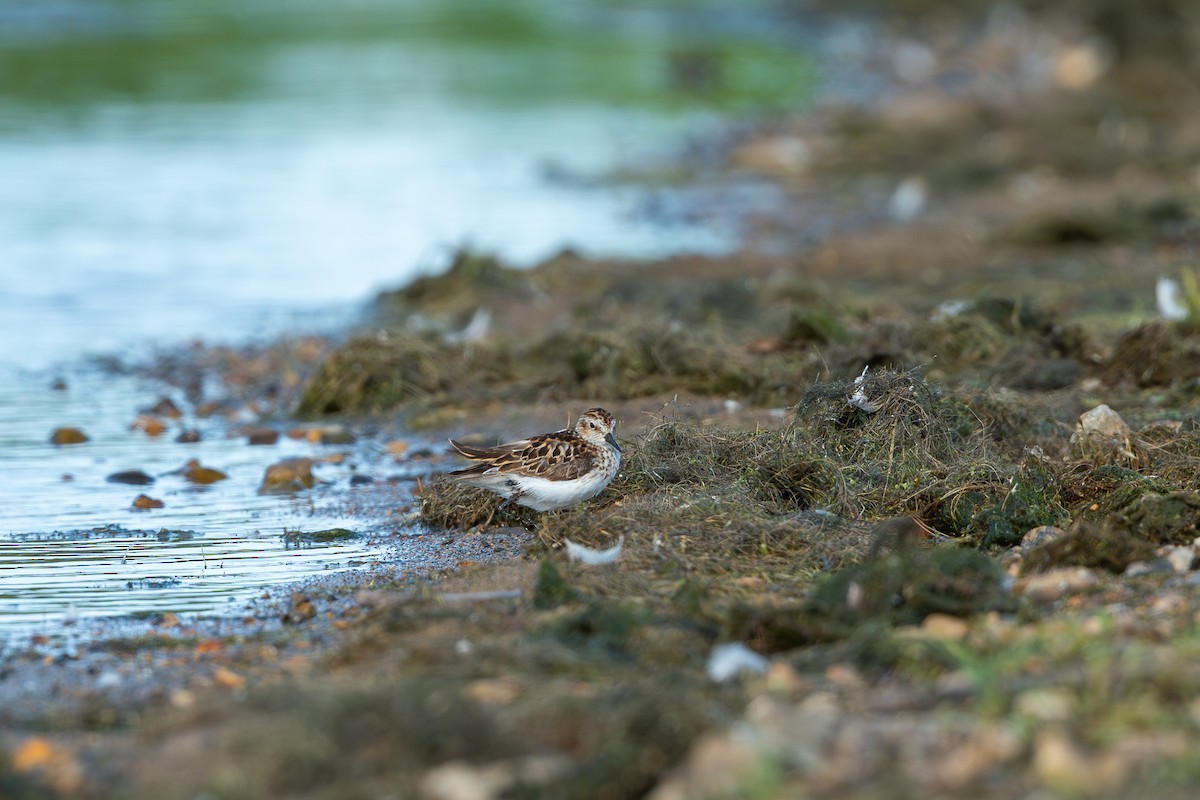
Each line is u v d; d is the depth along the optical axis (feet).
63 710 29.04
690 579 33.24
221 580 38.09
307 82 148.36
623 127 126.21
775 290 67.10
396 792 22.74
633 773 23.26
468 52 171.94
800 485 40.73
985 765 22.67
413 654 29.60
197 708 26.63
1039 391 51.49
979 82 143.23
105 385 62.03
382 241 88.58
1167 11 148.25
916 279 72.90
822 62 165.07
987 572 32.55
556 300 71.77
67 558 40.24
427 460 50.24
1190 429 43.96
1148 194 92.22
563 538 38.06
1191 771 22.40
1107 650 26.81
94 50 165.58
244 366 64.28
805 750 23.17
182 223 92.63
